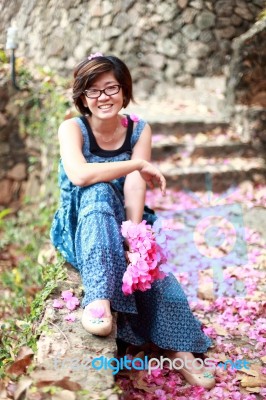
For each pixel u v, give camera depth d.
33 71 6.98
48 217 5.60
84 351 2.74
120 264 3.00
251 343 3.43
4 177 6.77
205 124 6.30
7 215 6.68
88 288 2.93
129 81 3.30
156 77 7.51
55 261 3.92
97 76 3.18
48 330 2.89
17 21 7.88
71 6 7.69
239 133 6.27
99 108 3.24
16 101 6.71
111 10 7.56
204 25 7.43
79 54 7.59
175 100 7.35
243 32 7.50
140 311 3.16
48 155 6.29
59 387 2.46
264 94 6.29
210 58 7.45
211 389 2.98
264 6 7.61
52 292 3.20
